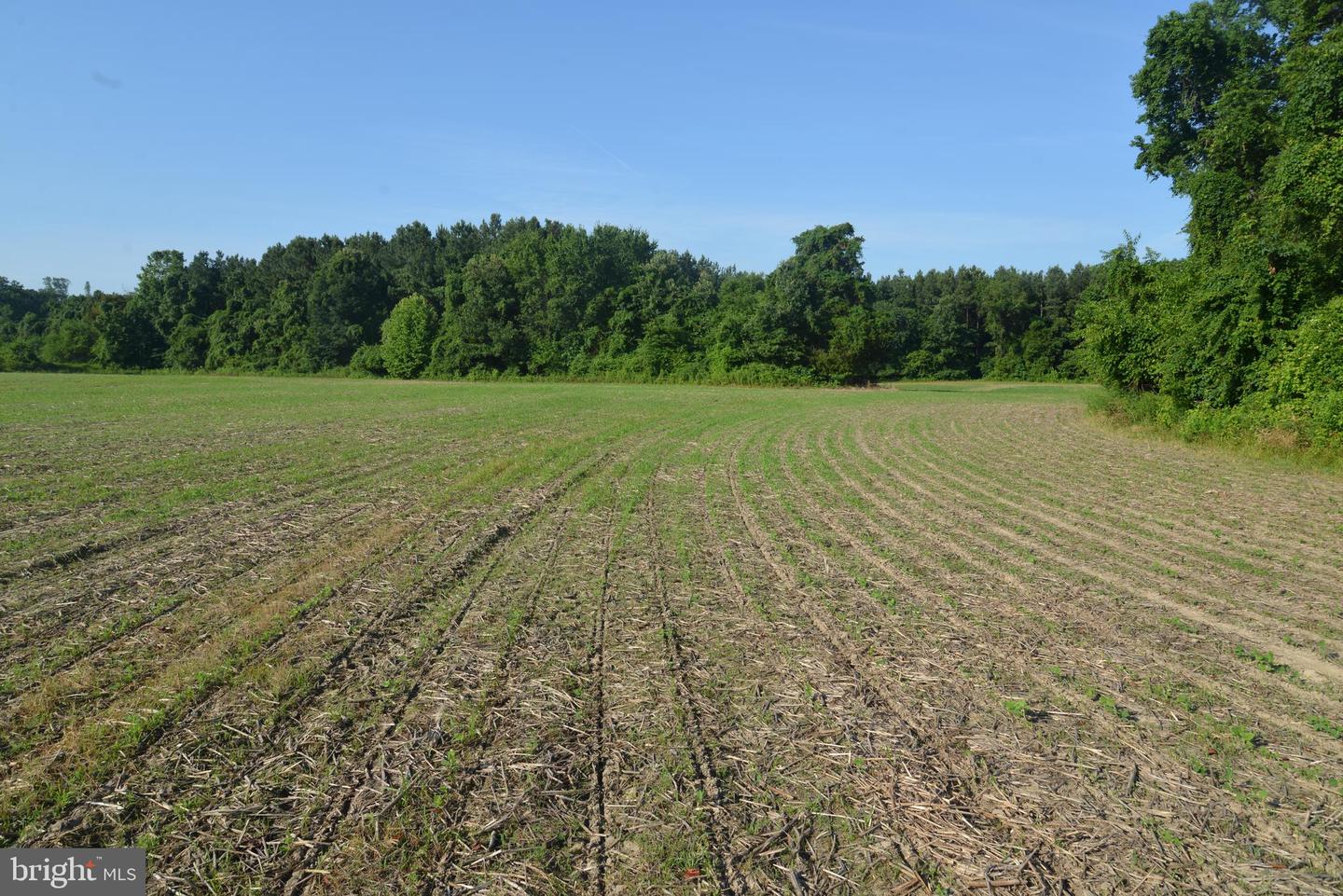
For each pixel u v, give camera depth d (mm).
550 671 6203
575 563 9391
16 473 15062
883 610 7812
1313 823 4348
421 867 3904
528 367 69125
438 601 7855
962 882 3848
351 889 3746
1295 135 19578
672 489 14680
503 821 4262
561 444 20844
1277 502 13742
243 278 88688
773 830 4242
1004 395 50906
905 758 4992
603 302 71500
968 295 85875
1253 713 5676
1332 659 6715
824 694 5883
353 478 14984
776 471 17125
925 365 83125
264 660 6273
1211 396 21797
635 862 3971
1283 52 31188
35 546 9680
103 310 90438
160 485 14008
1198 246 24828
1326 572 9359
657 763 4879
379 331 80750
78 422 25359
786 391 55094
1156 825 4324
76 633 6863
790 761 4934
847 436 24734
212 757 4859
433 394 44250
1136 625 7512
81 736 5012
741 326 63625
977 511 12898
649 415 31234
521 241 76812
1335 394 17172
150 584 8281
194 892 3699
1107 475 16859
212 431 23156
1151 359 25172
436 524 11250
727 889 3783
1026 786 4688
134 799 4402
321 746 5016
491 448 19688
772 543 10531
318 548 9805
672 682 6004
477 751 4984
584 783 4660
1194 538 11062
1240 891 3803
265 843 4066
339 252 79938
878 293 99812
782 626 7309
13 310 114500
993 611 7863
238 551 9609
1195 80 34062
